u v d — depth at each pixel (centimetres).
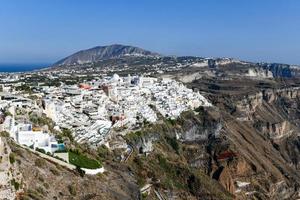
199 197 19712
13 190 8981
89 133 17862
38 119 15500
